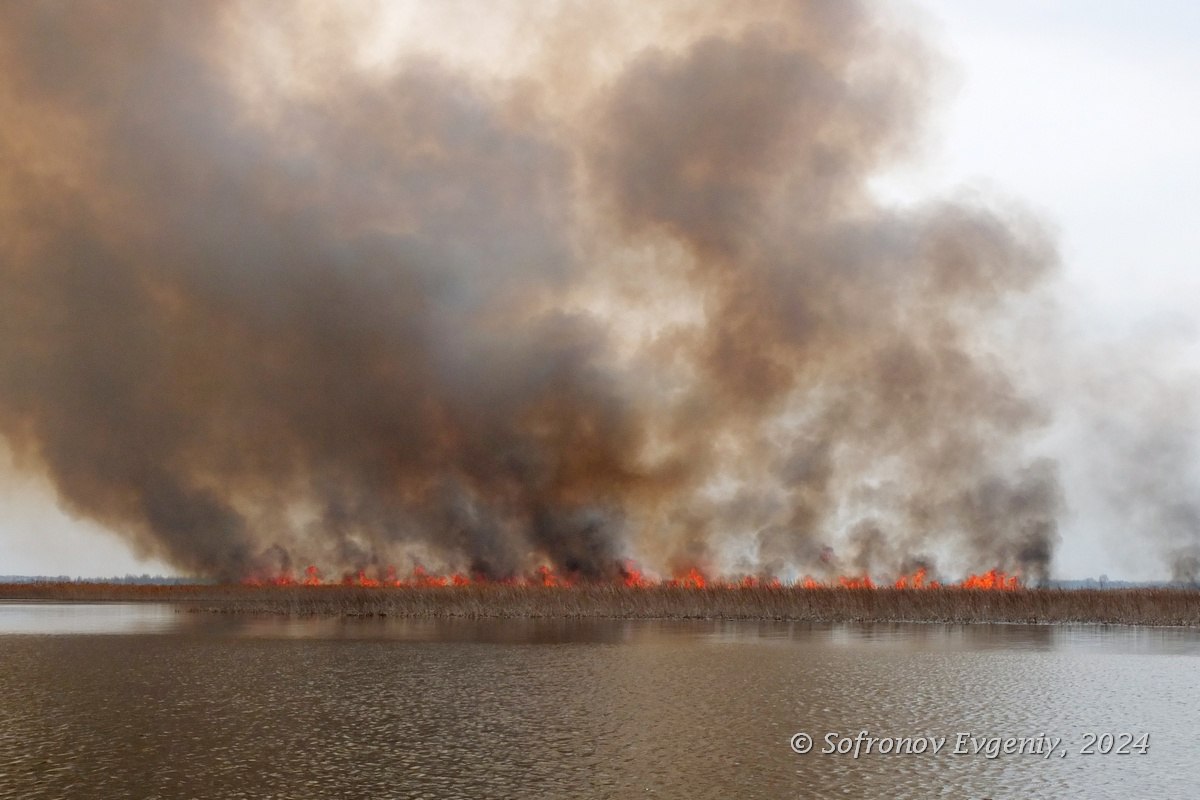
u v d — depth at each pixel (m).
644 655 44.28
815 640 52.12
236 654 45.06
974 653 45.62
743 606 68.88
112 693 33.59
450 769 22.89
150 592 106.25
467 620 68.62
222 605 82.19
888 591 67.69
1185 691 34.19
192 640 51.78
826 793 21.09
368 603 74.56
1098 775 22.75
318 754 24.42
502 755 24.34
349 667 40.19
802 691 34.16
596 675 37.81
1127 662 41.88
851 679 36.81
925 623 65.88
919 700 32.28
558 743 25.78
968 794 21.09
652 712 30.09
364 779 21.95
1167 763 23.94
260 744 25.55
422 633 56.69
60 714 29.78
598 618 70.88
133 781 21.81
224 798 20.47
